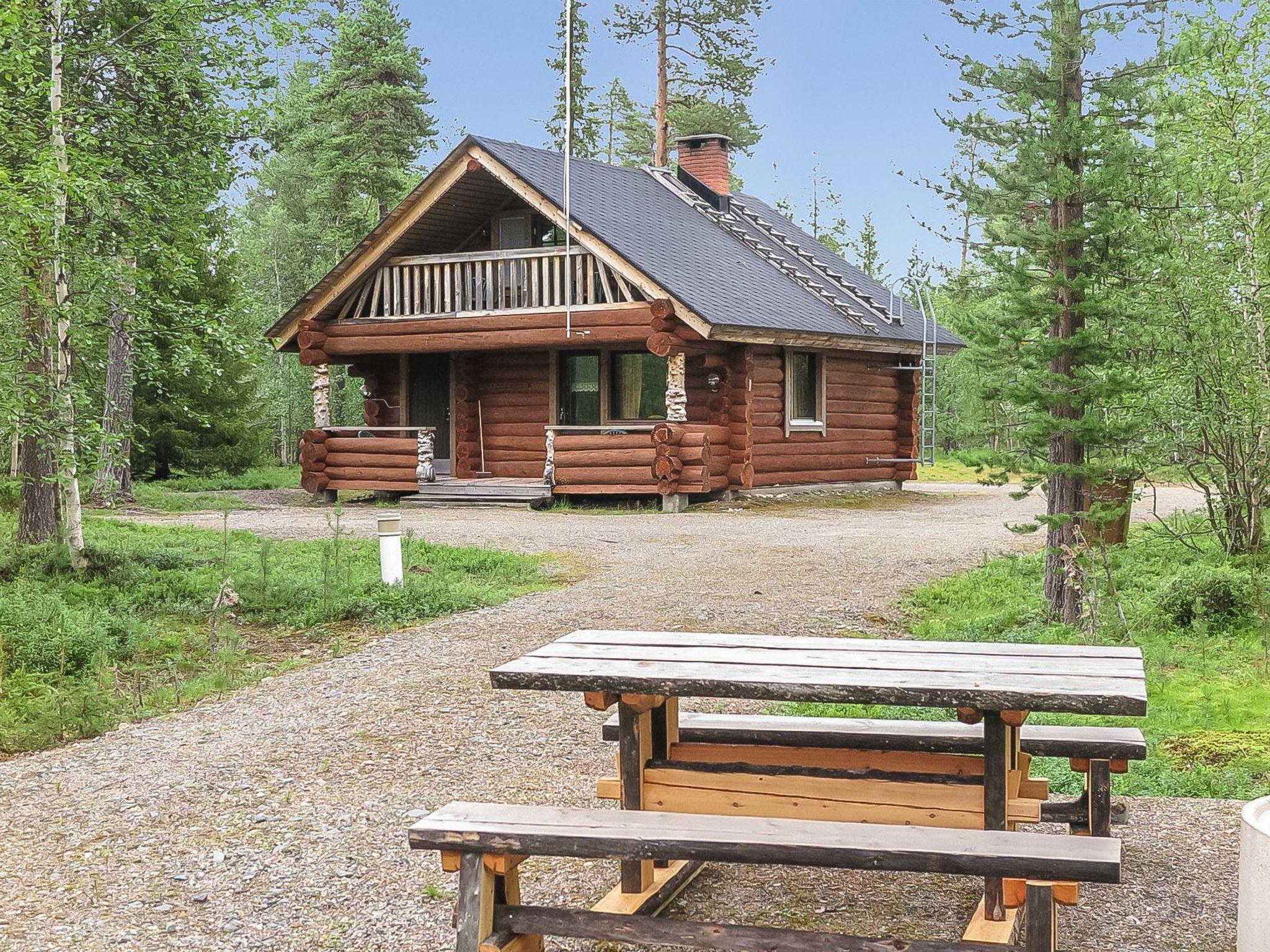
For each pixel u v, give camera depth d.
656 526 17.38
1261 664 8.63
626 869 4.43
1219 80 10.86
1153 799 5.76
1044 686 3.80
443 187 21.05
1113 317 10.12
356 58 37.44
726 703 7.80
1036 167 9.70
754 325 19.58
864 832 3.69
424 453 21.73
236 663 9.22
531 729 7.22
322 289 22.33
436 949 4.31
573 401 22.61
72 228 11.70
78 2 12.46
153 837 5.57
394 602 10.99
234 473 30.89
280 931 4.51
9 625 9.48
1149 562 12.53
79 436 11.69
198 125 13.33
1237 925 4.23
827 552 14.45
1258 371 10.98
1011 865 3.43
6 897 4.91
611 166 25.41
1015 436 10.40
